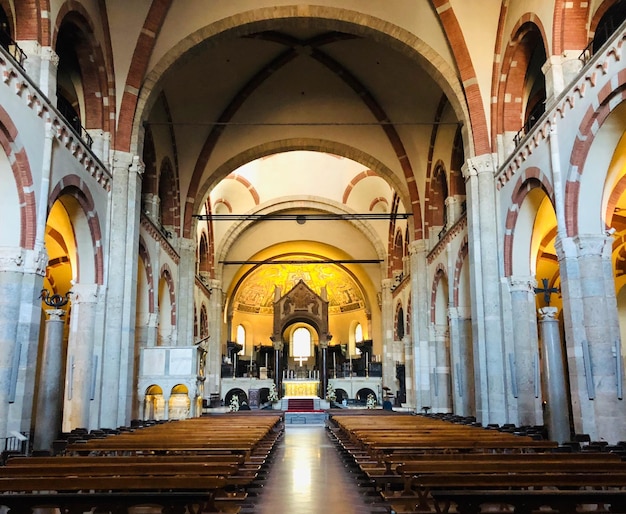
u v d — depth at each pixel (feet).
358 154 103.50
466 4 64.03
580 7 49.29
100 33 60.44
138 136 64.18
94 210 56.95
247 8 67.97
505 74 63.26
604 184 45.29
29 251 42.98
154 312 77.56
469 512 19.25
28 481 20.03
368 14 68.49
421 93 86.12
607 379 42.60
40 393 42.37
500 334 60.44
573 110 45.75
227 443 36.86
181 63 68.64
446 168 88.12
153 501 19.11
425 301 98.78
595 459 28.40
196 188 98.58
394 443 37.11
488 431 47.32
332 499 31.50
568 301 44.98
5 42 48.57
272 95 93.66
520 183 56.44
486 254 62.08
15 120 41.09
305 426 104.58
